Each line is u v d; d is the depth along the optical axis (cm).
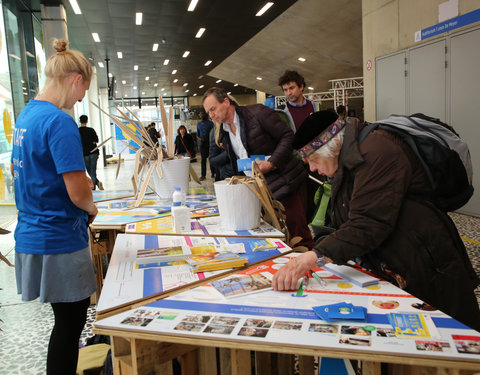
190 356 125
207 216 238
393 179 123
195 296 119
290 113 361
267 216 221
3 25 619
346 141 131
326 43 1370
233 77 2225
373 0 687
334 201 144
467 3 495
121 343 106
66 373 157
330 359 108
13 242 482
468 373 83
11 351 229
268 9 1073
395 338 91
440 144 127
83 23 1120
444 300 127
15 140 153
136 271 142
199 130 1061
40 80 846
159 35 1287
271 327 98
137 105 3362
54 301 150
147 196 326
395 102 650
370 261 138
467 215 526
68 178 145
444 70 543
